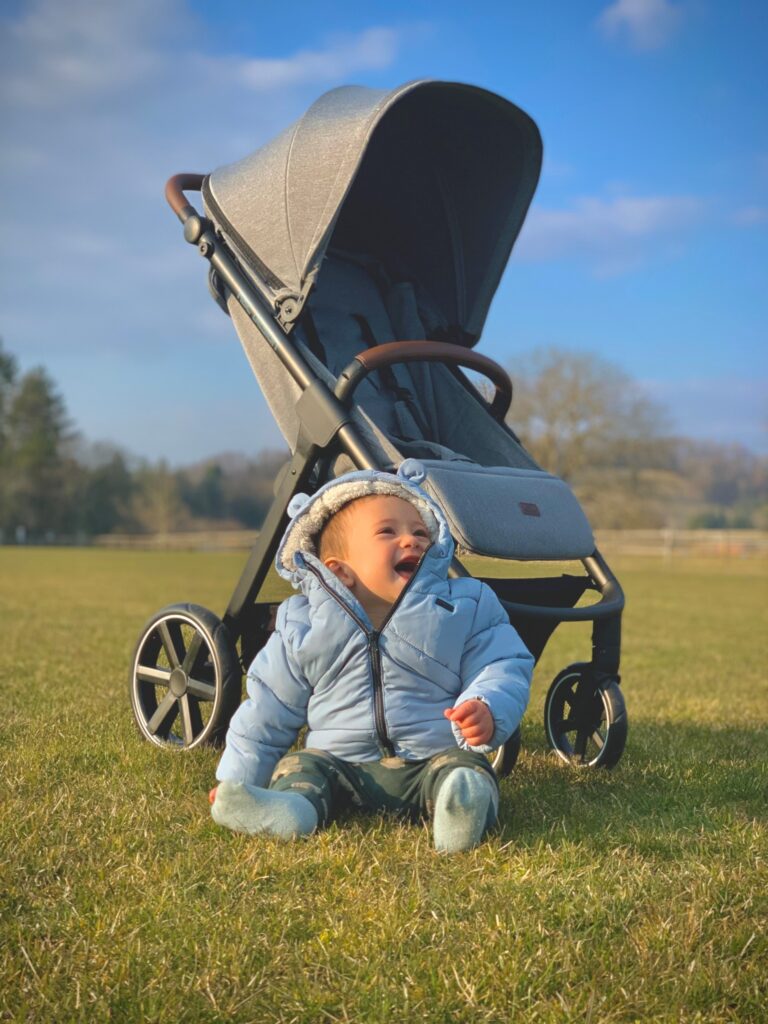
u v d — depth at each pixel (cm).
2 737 248
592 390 2903
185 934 144
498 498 205
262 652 186
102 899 154
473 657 184
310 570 185
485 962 138
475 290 267
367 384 252
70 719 269
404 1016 130
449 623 181
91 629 565
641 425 2922
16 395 4569
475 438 249
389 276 274
